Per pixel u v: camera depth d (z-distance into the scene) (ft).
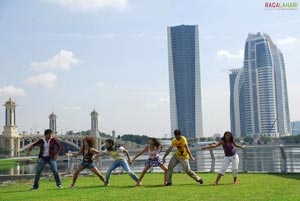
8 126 447.42
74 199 35.78
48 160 48.91
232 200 31.55
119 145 49.52
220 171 46.11
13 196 40.42
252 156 71.20
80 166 49.14
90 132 464.65
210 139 617.62
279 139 469.57
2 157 401.70
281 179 50.34
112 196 36.94
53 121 564.71
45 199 36.63
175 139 46.50
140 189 42.73
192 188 41.91
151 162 47.52
